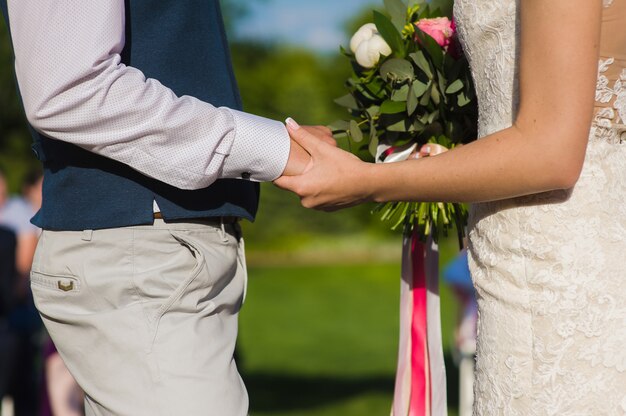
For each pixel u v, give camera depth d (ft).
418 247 8.36
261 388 30.99
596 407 6.20
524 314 6.35
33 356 20.67
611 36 6.11
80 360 6.82
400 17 8.34
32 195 23.35
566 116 5.80
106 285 6.63
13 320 19.89
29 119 6.38
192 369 6.61
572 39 5.73
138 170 6.46
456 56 7.64
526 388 6.36
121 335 6.60
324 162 6.69
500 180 6.07
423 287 8.34
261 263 88.58
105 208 6.62
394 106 7.73
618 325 6.19
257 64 94.27
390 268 81.71
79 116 6.24
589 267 6.17
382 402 27.91
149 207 6.62
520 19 6.07
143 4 6.66
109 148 6.37
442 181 6.32
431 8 8.48
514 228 6.36
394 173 6.54
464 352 21.74
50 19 6.14
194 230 6.81
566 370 6.23
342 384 31.65
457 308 22.41
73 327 6.79
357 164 6.65
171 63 6.75
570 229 6.19
